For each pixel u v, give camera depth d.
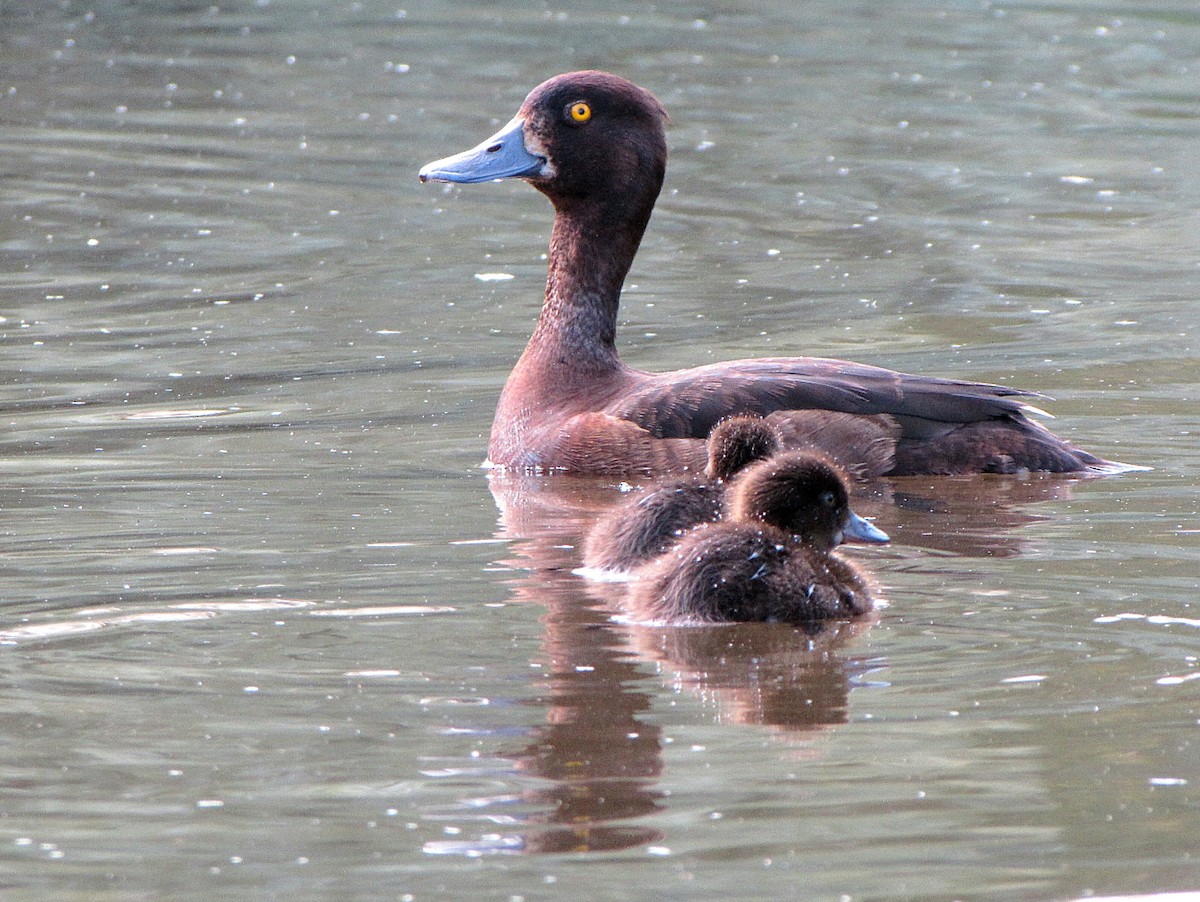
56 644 9.52
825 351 18.36
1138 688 8.80
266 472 13.96
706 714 8.55
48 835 7.32
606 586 10.80
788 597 9.98
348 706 8.63
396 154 29.36
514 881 6.96
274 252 23.25
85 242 23.62
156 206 25.80
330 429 15.50
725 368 14.58
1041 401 16.20
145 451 14.60
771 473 10.98
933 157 29.19
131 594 10.45
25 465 14.09
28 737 8.24
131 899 6.83
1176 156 29.20
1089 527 12.10
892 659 9.34
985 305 20.41
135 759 8.00
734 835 7.31
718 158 29.19
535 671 9.16
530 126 15.61
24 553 11.41
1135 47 38.19
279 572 10.98
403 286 21.58
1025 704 8.61
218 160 28.92
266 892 6.87
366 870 7.04
